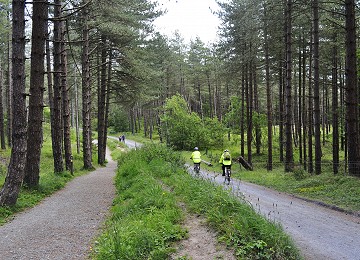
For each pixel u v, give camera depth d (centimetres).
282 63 2631
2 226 784
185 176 1195
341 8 2030
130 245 559
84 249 630
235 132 3909
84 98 2212
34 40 1114
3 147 2939
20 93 942
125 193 1051
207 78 5862
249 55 2362
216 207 688
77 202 1076
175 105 4491
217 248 537
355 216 895
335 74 2409
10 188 935
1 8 2602
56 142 1656
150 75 2611
